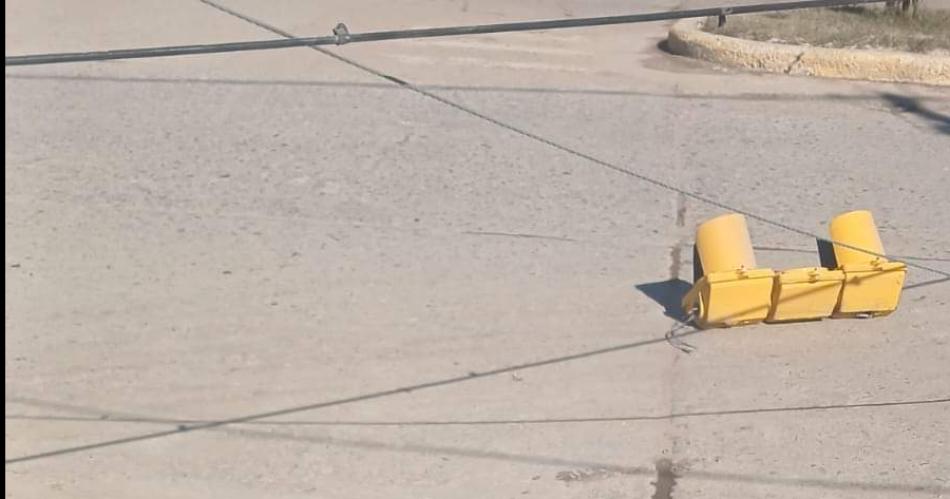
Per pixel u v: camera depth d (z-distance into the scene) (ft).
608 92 103.30
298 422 53.06
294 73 107.04
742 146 90.79
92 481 48.37
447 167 84.79
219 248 71.31
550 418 53.72
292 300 64.64
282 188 80.64
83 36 120.88
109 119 94.27
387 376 57.06
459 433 52.39
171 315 62.80
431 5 138.82
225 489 48.19
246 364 57.98
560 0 143.95
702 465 50.39
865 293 62.23
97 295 64.95
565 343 60.49
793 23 118.21
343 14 132.26
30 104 97.86
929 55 110.32
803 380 57.52
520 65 110.93
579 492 48.26
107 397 54.80
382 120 94.48
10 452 50.14
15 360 57.72
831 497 48.37
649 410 54.54
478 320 62.69
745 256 61.98
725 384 56.90
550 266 69.51
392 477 49.14
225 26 125.70
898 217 78.33
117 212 76.43
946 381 57.82
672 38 116.88
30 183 80.79
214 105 98.02
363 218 75.97
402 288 66.28
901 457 51.47
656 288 67.05
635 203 79.25
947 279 69.10
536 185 81.87
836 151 90.63
